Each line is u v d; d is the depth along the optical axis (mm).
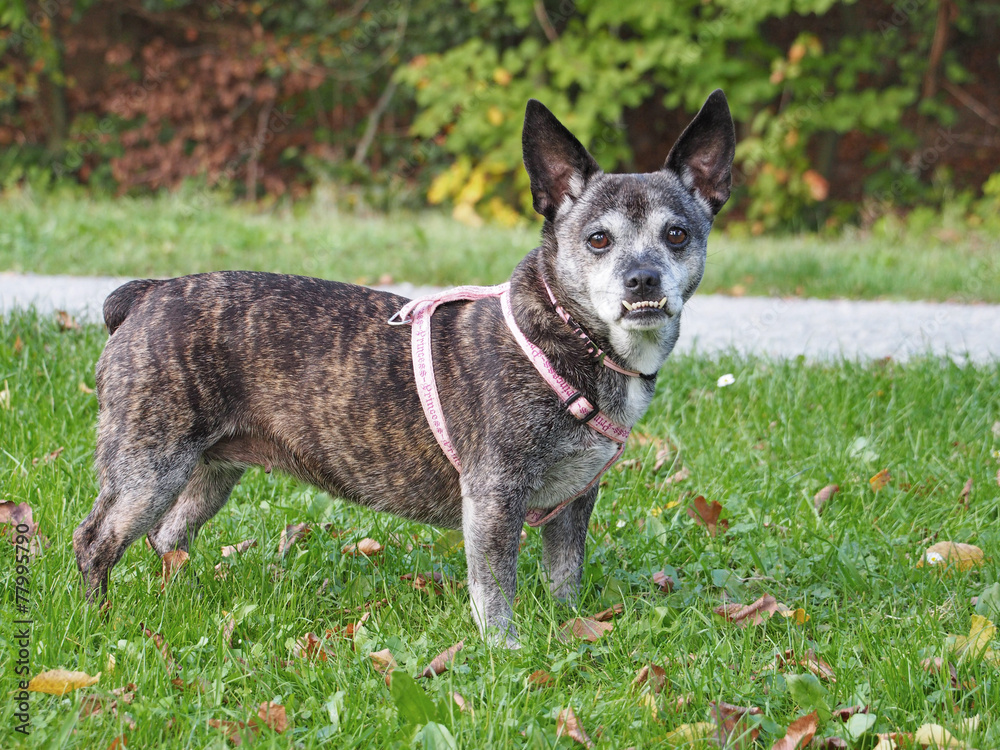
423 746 2559
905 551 3891
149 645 2988
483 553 3229
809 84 12969
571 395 3207
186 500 3770
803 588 3672
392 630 3268
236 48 14875
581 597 3547
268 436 3428
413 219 12984
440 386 3312
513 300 3301
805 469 4504
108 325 3479
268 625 3264
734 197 14094
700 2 12961
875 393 5441
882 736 2609
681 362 6027
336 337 3373
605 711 2773
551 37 13148
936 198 13812
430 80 13500
